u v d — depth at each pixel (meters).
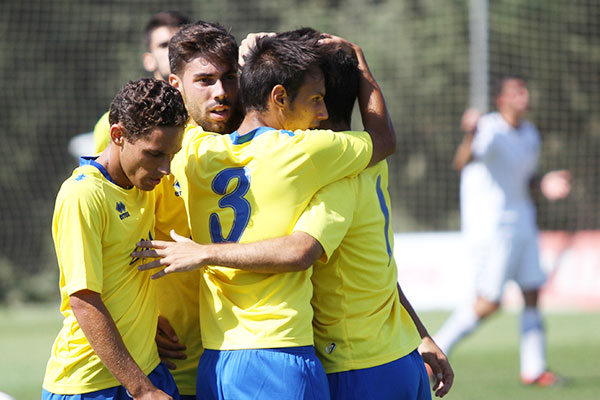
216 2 66.56
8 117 63.34
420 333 12.15
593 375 24.00
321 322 10.76
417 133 69.50
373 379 10.53
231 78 11.17
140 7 65.06
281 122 10.52
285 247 9.73
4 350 30.03
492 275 23.64
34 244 61.84
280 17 68.00
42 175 63.28
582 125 66.69
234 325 10.05
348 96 11.22
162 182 10.98
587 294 39.66
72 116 64.06
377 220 10.90
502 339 31.69
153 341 10.55
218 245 9.80
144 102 9.34
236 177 10.15
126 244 9.98
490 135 23.86
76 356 10.12
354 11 70.56
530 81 65.56
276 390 9.72
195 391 11.52
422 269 41.00
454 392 21.61
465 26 69.00
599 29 66.12
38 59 63.78
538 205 63.16
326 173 10.12
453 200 69.06
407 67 69.31
